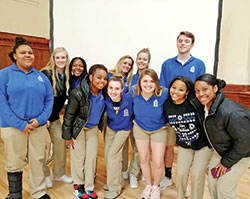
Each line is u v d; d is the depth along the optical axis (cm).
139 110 163
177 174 152
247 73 330
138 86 160
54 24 262
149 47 262
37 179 169
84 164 178
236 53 336
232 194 129
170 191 193
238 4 326
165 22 251
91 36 269
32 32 537
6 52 491
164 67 206
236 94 324
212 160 139
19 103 148
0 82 142
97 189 192
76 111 165
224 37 343
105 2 263
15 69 148
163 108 155
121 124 173
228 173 127
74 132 165
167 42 253
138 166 207
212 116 123
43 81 160
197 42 241
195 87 126
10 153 152
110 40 270
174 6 244
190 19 239
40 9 544
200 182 145
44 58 538
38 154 165
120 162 180
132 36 265
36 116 157
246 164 128
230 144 127
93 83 157
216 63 232
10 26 502
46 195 174
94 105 164
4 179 207
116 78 162
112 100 167
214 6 226
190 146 146
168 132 181
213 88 122
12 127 149
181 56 193
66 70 184
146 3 254
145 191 178
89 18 266
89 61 273
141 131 169
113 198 177
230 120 116
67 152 281
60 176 205
